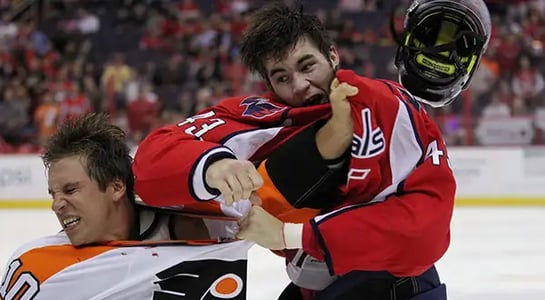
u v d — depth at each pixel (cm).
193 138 189
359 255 181
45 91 1126
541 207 944
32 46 1259
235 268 203
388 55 1126
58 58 1235
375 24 1246
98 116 209
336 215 183
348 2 1292
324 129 185
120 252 196
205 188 177
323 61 193
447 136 988
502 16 1278
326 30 200
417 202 186
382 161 188
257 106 200
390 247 181
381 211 183
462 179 970
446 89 205
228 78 1148
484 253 593
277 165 190
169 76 1155
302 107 196
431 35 205
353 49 1155
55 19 1333
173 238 215
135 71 1143
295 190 190
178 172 178
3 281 205
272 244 187
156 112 1045
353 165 186
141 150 193
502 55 1138
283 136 196
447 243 193
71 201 197
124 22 1321
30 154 995
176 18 1320
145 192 187
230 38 1272
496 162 968
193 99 1065
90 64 1196
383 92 186
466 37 201
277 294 437
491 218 820
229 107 204
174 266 197
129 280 195
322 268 207
